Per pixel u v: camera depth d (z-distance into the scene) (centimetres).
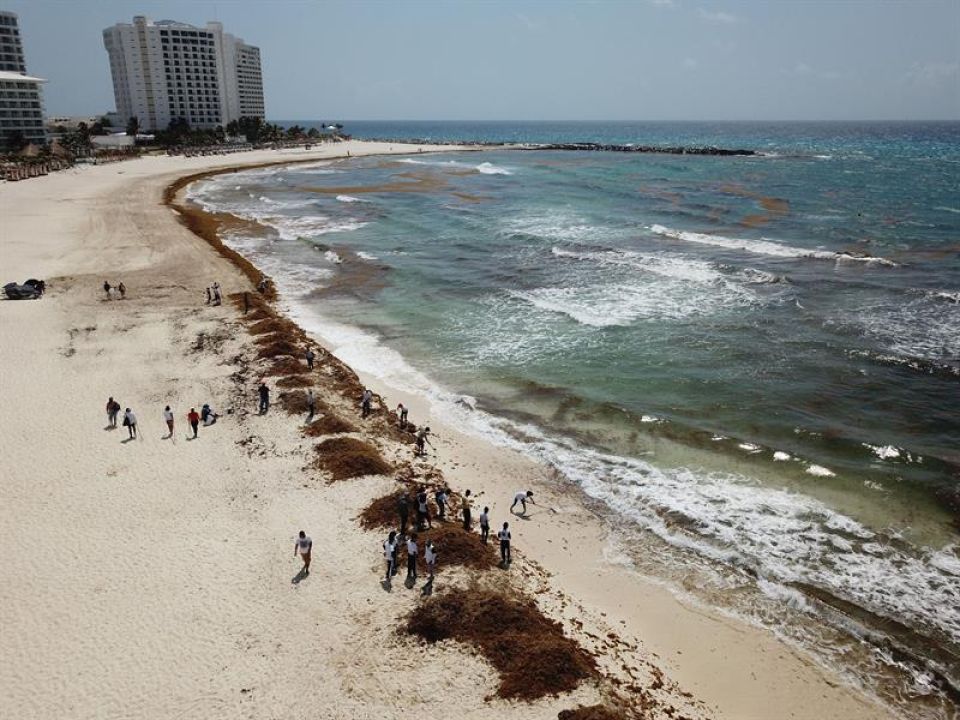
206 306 4053
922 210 6756
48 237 5884
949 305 3778
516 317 3978
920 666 1606
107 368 3125
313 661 1542
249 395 2878
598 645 1647
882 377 2997
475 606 1688
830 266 4644
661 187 9144
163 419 2664
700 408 2814
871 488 2244
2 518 2027
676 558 1988
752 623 1747
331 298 4406
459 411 2884
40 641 1585
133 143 16888
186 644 1585
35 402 2764
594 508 2228
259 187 9950
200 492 2191
